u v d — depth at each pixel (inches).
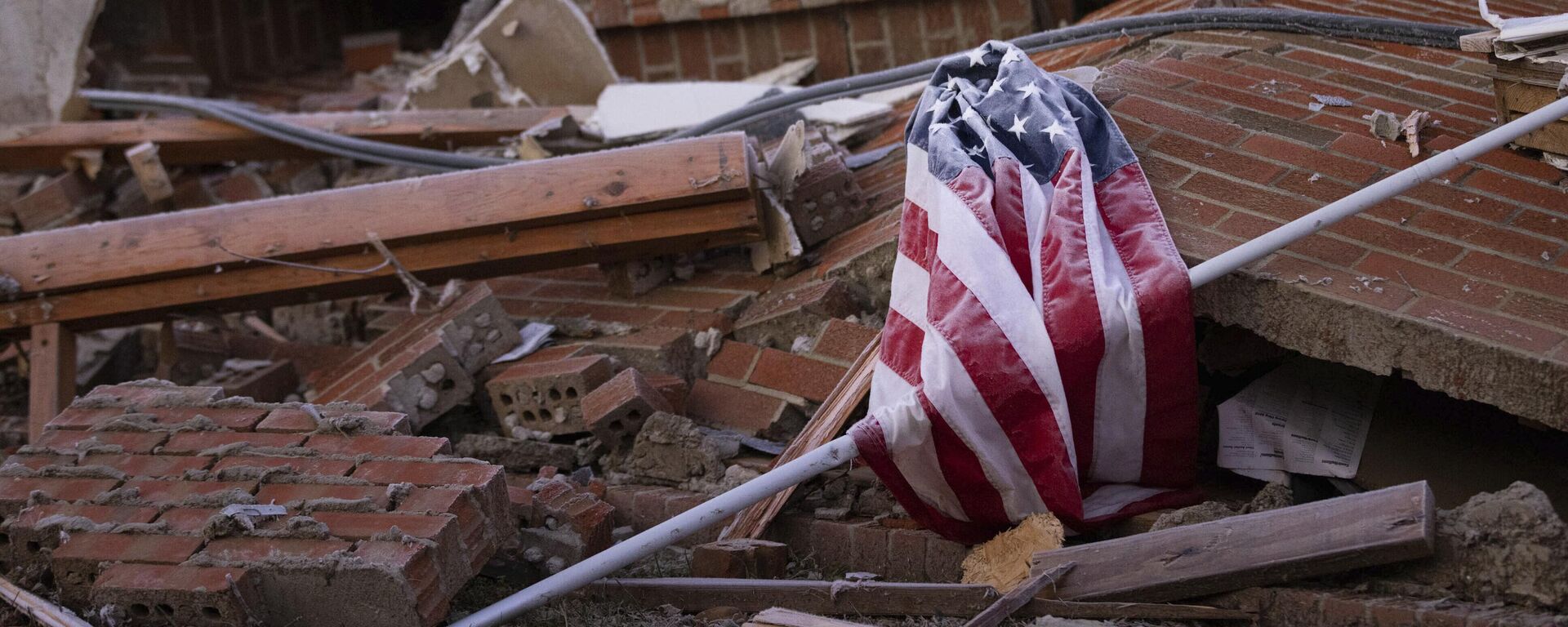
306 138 277.7
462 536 142.1
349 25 483.2
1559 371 128.8
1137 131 182.1
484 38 299.6
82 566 144.1
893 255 190.1
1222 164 171.9
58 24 307.0
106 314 219.0
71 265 214.5
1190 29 223.5
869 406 167.0
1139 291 148.6
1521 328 134.5
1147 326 146.9
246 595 136.0
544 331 211.3
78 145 295.7
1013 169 161.5
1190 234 159.2
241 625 135.0
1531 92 162.4
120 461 160.4
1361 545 125.5
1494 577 123.8
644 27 342.3
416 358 195.8
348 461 152.6
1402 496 126.2
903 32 326.0
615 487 177.5
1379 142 172.2
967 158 163.6
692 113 268.4
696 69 344.2
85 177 302.7
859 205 207.2
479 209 201.8
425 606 135.2
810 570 159.8
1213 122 182.7
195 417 165.8
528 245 204.1
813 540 162.4
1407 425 154.9
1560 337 132.3
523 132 263.1
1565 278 140.9
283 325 272.7
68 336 222.4
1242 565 130.2
